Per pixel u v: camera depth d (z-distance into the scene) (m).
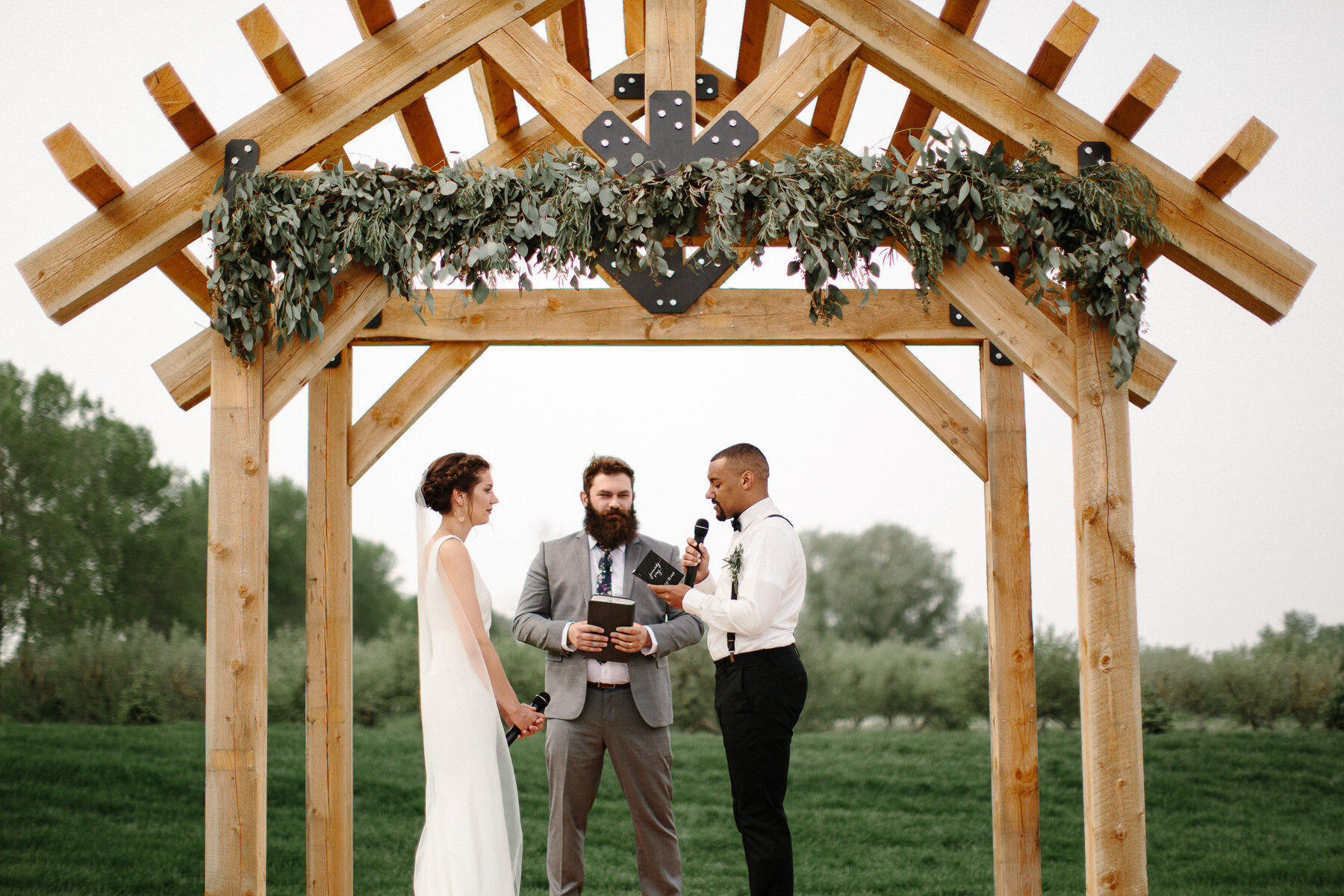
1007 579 4.14
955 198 2.79
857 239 2.79
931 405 4.32
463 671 3.35
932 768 8.89
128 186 2.81
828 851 6.72
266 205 2.73
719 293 4.38
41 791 8.16
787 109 2.93
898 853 6.66
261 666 2.75
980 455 4.27
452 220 2.81
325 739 4.11
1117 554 2.82
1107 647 2.79
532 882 5.95
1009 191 2.78
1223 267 2.84
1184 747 9.22
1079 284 2.85
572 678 3.98
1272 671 10.09
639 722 3.95
